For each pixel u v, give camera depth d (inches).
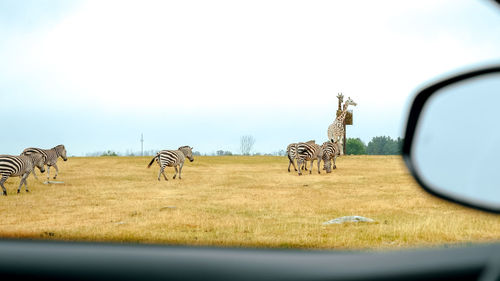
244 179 1051.3
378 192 773.3
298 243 336.8
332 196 719.1
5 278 29.1
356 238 363.9
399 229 400.5
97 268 29.3
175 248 33.9
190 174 1192.8
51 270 29.1
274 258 30.4
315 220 475.8
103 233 376.2
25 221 475.2
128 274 28.5
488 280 28.9
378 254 31.4
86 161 1545.3
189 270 28.5
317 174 1206.3
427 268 29.3
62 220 477.7
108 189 829.2
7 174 748.6
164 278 27.9
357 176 1117.1
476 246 32.8
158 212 533.6
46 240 35.4
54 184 903.1
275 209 568.7
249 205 607.2
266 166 1498.5
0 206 605.0
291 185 907.4
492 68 26.9
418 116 30.5
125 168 1331.2
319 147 1234.0
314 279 27.9
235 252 32.6
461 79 27.7
